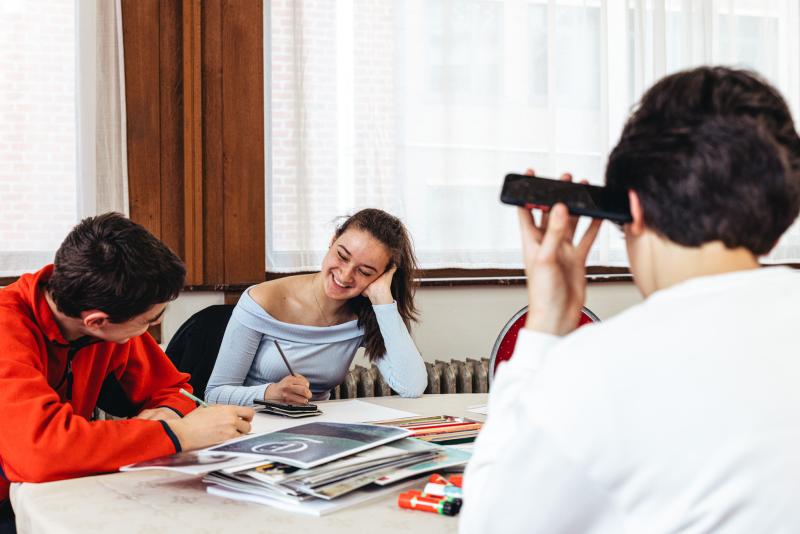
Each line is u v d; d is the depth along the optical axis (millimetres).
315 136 2734
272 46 2682
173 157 2609
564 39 2980
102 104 2496
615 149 693
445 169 2854
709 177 616
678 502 553
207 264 2646
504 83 2902
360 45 2756
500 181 2908
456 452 1266
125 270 1286
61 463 1197
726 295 595
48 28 2439
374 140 2773
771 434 537
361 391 2588
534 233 786
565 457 567
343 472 1103
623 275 3078
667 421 549
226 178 2652
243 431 1314
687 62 3129
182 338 2215
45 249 2461
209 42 2621
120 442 1228
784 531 538
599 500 576
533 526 592
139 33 2555
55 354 1434
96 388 1575
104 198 2508
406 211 2832
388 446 1230
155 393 1674
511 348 2311
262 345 2082
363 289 2100
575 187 749
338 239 2076
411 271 2209
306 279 2182
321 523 1010
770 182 610
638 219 674
